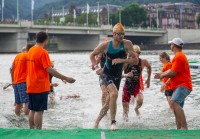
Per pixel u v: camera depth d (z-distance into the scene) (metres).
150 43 129.75
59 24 95.00
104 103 8.76
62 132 6.32
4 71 28.89
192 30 122.81
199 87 16.70
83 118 9.50
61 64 39.22
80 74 25.16
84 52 94.88
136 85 9.57
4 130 6.36
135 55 7.16
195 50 104.31
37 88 7.25
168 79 10.12
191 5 192.62
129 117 9.56
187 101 12.36
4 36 89.31
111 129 6.68
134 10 151.00
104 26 103.50
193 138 5.94
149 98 12.98
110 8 188.75
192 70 27.38
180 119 7.66
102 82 7.38
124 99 9.51
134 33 116.12
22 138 5.90
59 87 16.97
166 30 126.88
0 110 10.63
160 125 8.66
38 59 7.20
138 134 6.24
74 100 12.75
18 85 9.54
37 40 7.36
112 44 7.10
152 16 177.25
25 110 9.62
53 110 10.71
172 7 182.25
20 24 84.94
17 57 9.56
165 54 10.09
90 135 6.11
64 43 113.56
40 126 7.38
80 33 98.38
